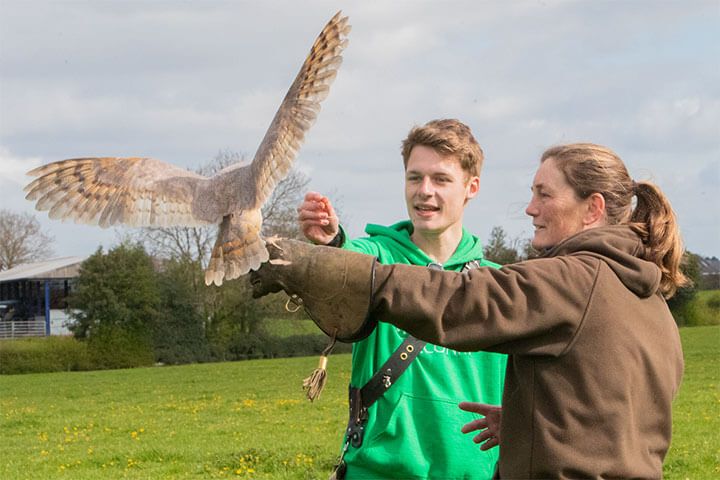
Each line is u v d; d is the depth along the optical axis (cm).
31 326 7600
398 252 496
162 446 1697
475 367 480
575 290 348
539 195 395
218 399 2722
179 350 5353
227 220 335
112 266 5322
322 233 437
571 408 345
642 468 347
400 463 462
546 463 346
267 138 329
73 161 348
